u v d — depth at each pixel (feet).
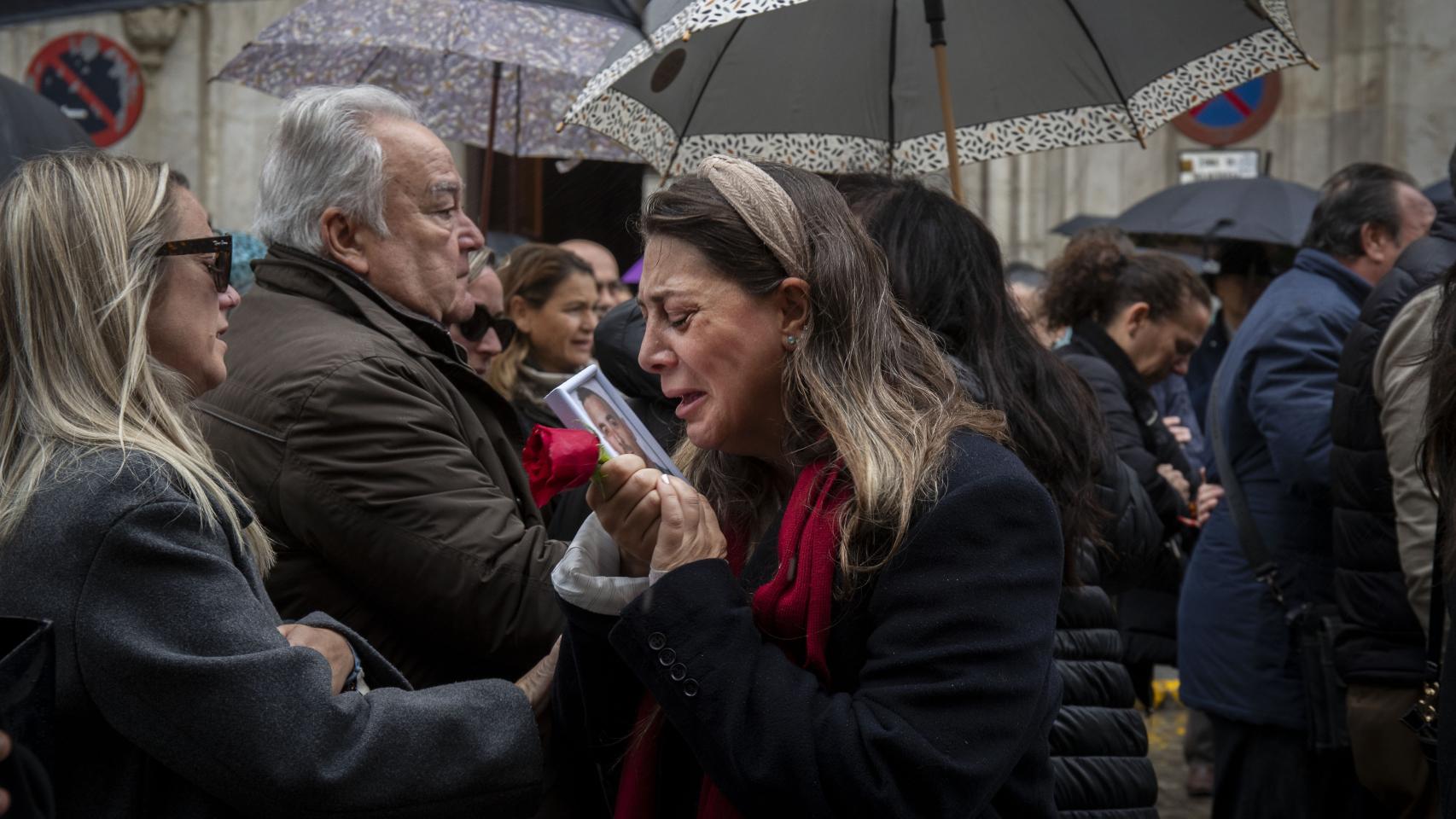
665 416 9.00
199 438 5.91
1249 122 32.30
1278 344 12.23
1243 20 9.67
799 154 10.39
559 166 15.29
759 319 5.45
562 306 13.34
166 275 5.87
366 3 11.76
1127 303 14.20
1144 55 9.99
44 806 4.60
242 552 5.73
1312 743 11.51
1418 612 9.83
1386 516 10.33
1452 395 7.34
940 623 5.04
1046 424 7.68
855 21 10.18
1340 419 10.61
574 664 5.95
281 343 7.83
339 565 7.52
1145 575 10.02
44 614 5.14
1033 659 5.07
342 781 5.42
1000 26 10.17
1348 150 31.58
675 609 5.23
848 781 4.91
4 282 5.57
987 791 4.94
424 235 8.41
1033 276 23.35
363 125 8.34
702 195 5.48
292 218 8.30
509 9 11.48
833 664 5.35
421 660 7.77
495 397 8.59
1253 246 23.27
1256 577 12.28
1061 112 10.30
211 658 5.25
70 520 5.21
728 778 5.08
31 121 10.64
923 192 8.11
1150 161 32.63
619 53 8.45
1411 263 10.32
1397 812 10.56
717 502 6.07
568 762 6.57
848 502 5.32
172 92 25.25
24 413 5.50
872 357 5.49
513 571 7.53
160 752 5.23
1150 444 13.78
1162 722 22.40
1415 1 30.99
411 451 7.56
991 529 5.15
